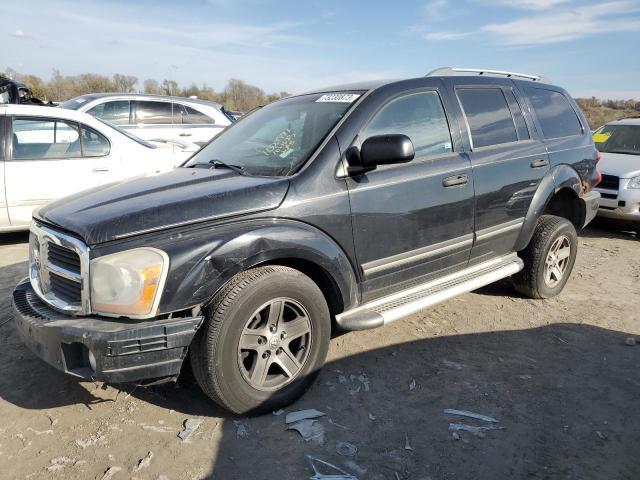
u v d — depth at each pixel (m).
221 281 2.61
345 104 3.40
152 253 2.49
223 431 2.74
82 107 9.32
